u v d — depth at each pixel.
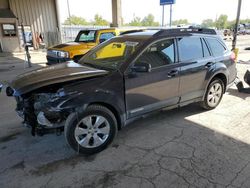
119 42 4.18
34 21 20.95
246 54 15.09
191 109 5.14
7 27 18.86
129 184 2.83
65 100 3.07
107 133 3.51
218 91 5.08
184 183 2.84
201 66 4.54
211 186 2.79
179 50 4.23
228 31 38.72
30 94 3.27
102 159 3.34
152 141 3.81
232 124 4.41
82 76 3.37
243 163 3.21
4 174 3.04
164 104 4.16
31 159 3.35
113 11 17.09
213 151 3.51
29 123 3.33
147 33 4.27
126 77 3.55
